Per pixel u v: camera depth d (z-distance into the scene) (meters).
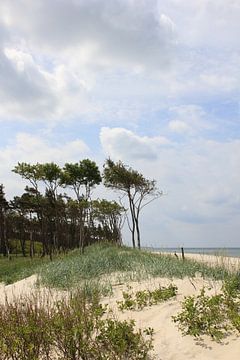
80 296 8.37
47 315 6.66
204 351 5.88
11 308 7.04
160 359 5.83
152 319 7.39
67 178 34.66
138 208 32.53
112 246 26.58
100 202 37.88
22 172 32.19
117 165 32.50
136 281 10.84
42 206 38.78
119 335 5.91
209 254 13.28
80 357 5.81
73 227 45.28
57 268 15.74
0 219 51.81
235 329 6.37
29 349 5.60
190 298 7.38
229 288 7.73
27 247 60.44
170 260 13.73
